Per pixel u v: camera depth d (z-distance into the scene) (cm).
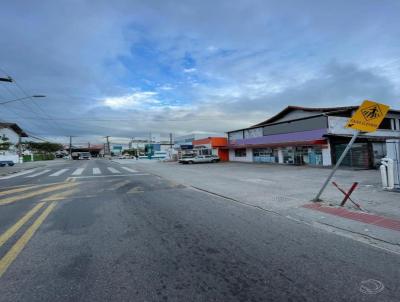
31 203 874
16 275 364
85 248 461
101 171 2250
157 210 753
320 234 528
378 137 2394
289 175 1656
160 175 1811
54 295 314
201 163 3584
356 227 563
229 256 423
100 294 315
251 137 3325
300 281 342
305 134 2508
